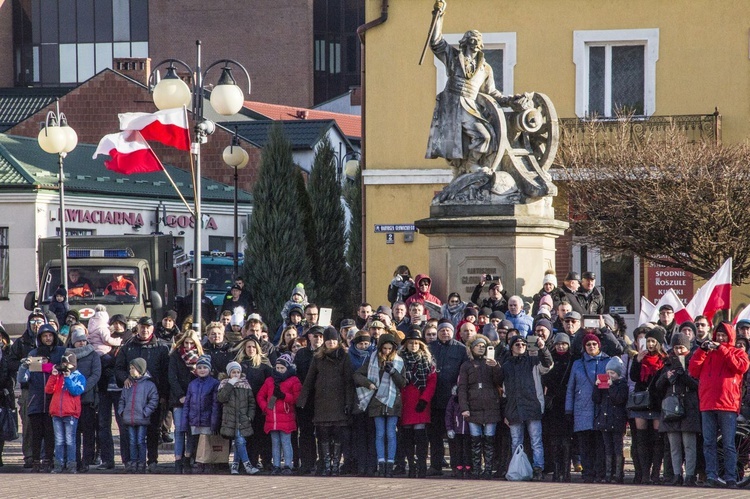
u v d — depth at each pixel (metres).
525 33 41.69
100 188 58.84
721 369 20.27
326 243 49.47
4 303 55.69
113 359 23.44
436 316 25.06
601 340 21.53
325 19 105.25
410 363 21.83
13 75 107.31
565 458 21.41
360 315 25.81
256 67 103.44
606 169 34.41
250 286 45.06
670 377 20.48
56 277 38.88
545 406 21.34
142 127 28.84
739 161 32.84
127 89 74.12
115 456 25.34
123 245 40.72
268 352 23.33
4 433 24.00
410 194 42.19
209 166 71.88
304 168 73.69
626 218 33.78
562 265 41.41
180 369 22.84
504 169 25.94
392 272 42.12
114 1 106.19
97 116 74.44
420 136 42.12
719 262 32.94
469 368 21.52
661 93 41.12
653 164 34.03
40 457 23.59
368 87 42.34
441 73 41.97
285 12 102.88
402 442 22.27
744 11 40.72
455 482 20.70
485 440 21.58
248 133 74.50
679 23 41.00
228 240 66.81
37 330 24.12
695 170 32.94
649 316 25.06
